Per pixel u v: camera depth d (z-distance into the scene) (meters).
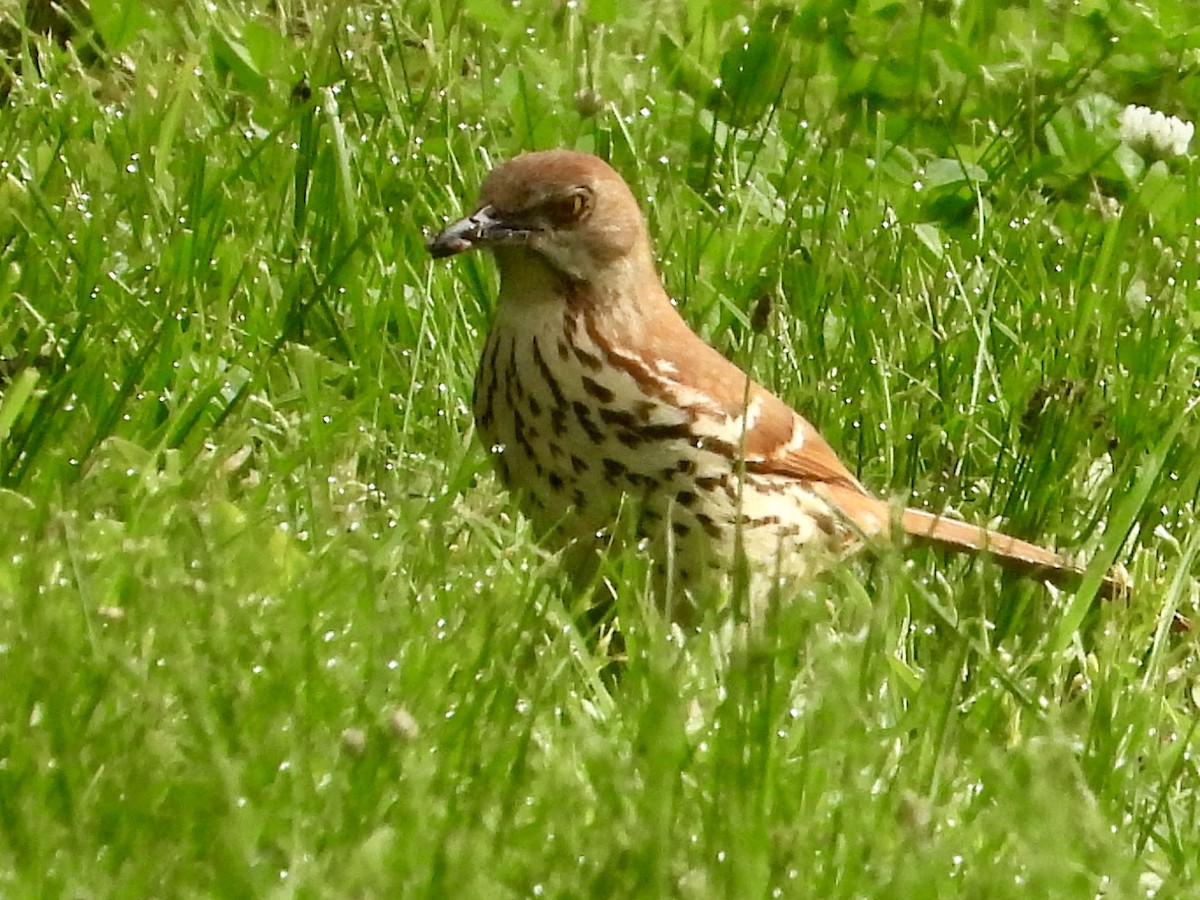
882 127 12.43
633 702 7.43
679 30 13.98
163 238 10.27
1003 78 14.02
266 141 10.80
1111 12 14.72
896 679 7.82
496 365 8.59
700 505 8.41
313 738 6.74
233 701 6.74
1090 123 13.54
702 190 12.23
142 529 7.87
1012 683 7.64
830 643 7.74
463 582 7.89
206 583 7.29
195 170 10.44
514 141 12.04
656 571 8.46
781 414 8.75
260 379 9.43
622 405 8.33
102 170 10.80
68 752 6.40
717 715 7.00
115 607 7.31
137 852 6.11
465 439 9.43
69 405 8.92
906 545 9.05
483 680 7.19
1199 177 13.09
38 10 12.97
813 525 8.73
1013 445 10.09
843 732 7.20
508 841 6.44
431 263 10.29
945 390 10.45
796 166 12.35
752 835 6.54
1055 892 6.59
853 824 6.70
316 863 6.13
